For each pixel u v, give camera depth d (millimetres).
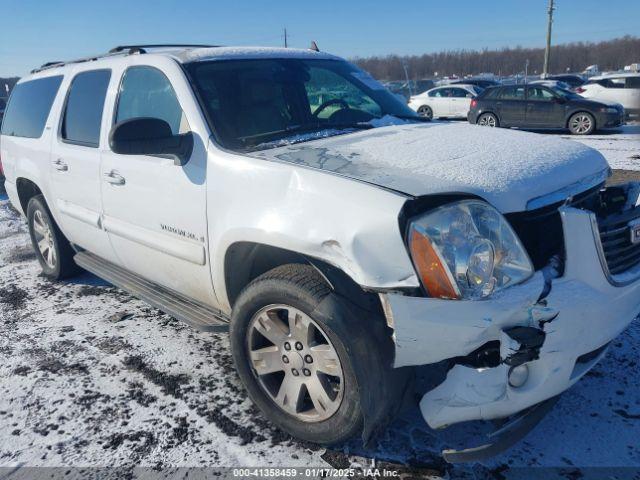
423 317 2020
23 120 4758
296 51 3729
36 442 2693
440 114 19984
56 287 4766
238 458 2512
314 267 2314
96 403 2982
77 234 4117
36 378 3254
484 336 2010
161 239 3104
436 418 2158
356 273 2090
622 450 2436
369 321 2219
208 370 3260
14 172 4816
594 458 2398
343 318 2193
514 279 2047
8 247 6082
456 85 19797
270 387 2646
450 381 2119
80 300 4441
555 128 15469
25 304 4414
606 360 3115
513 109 15719
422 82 28156
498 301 1994
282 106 3219
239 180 2551
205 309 3211
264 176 2455
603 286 2252
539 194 2242
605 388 2865
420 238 2000
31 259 5629
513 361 1995
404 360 2129
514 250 2062
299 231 2250
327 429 2400
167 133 2775
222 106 2953
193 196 2791
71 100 4008
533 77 43188
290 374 2520
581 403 2754
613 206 2605
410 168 2336
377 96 3758
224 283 2791
